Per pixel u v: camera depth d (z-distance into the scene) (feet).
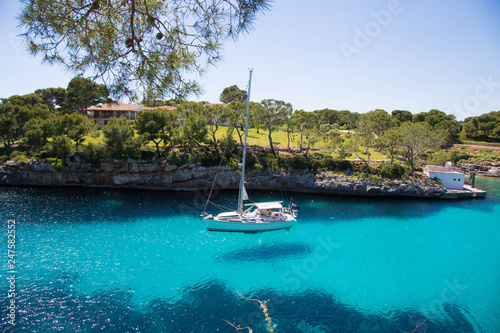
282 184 183.42
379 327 64.64
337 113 431.02
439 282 85.10
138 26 25.82
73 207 134.41
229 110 184.65
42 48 22.84
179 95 27.81
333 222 132.57
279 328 62.85
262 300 72.79
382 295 77.61
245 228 112.78
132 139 171.01
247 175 180.65
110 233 108.37
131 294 72.95
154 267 86.58
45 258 88.07
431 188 183.32
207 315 66.18
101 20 24.71
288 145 223.71
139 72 26.14
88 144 178.40
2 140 221.66
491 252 106.01
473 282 85.56
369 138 198.29
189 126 168.66
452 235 121.60
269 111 193.06
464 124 378.12
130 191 166.81
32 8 21.45
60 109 273.33
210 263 90.58
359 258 98.63
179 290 75.66
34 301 68.03
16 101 231.50
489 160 285.02
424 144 198.70
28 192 155.12
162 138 172.86
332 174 182.80
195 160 171.63
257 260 93.91
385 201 171.53
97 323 61.87
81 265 85.30
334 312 69.56
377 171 187.73
